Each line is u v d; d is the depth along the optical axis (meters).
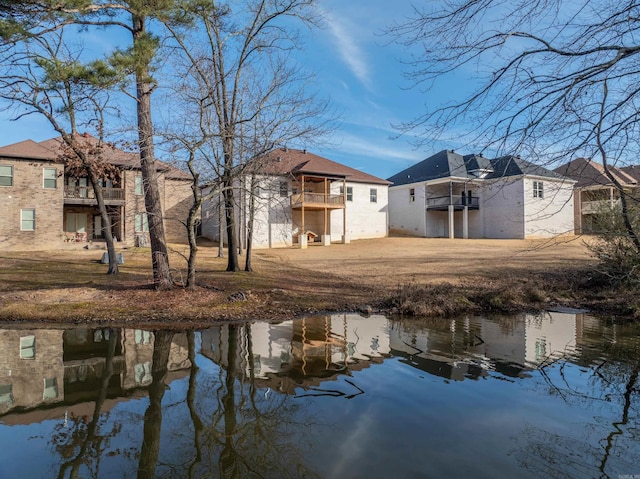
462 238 31.22
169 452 3.55
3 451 3.58
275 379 5.43
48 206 23.22
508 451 3.48
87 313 9.52
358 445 3.61
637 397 4.71
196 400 4.73
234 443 3.70
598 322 9.05
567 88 3.58
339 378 5.43
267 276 14.63
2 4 8.17
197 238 30.88
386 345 7.12
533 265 16.44
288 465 3.28
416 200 33.66
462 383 5.19
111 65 10.03
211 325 8.77
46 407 4.55
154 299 10.59
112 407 4.55
